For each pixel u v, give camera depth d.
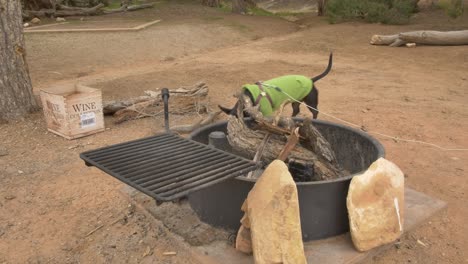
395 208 3.50
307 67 12.31
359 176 3.48
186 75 10.98
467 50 14.62
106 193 4.64
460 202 4.42
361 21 23.47
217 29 19.52
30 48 14.32
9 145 6.10
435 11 25.75
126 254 3.62
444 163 5.41
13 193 4.67
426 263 3.50
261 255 3.05
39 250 3.72
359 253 3.42
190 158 3.34
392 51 15.19
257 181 3.25
